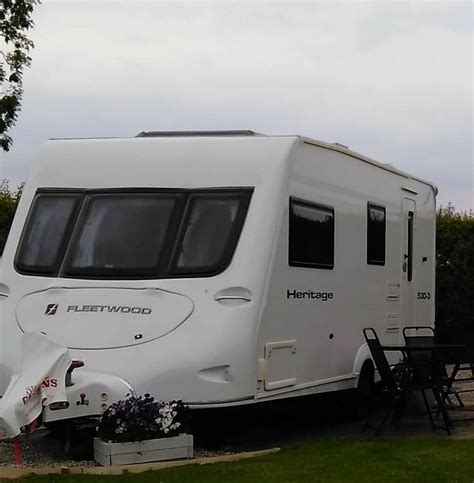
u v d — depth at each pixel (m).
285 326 8.48
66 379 7.43
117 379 7.47
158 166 8.59
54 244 8.55
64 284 8.26
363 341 10.31
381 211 10.87
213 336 7.71
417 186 12.30
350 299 9.96
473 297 18.03
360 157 10.25
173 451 7.39
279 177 8.38
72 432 8.15
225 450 8.45
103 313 7.92
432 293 12.84
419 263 12.30
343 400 10.32
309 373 8.98
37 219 8.76
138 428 7.23
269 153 8.48
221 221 8.21
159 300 7.93
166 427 7.29
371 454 8.02
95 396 7.43
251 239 8.11
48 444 8.54
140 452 7.26
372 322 10.60
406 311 11.77
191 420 8.02
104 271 8.24
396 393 9.66
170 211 8.36
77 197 8.71
